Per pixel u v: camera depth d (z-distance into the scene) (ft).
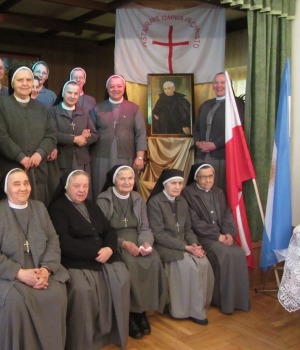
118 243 9.07
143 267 8.90
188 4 12.89
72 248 8.18
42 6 14.56
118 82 10.89
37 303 7.04
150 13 12.87
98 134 10.88
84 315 7.72
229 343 8.51
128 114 11.03
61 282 7.59
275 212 10.42
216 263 10.02
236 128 11.29
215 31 12.90
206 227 10.37
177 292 9.49
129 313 8.64
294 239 8.56
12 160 8.67
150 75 12.94
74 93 10.10
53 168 9.90
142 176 13.01
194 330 9.05
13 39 18.26
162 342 8.51
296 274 8.39
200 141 12.10
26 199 7.77
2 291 6.97
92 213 8.82
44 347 6.98
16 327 6.75
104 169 10.82
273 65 12.32
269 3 11.85
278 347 8.39
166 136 13.03
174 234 9.95
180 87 13.03
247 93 12.00
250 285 11.47
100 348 8.25
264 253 10.64
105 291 8.13
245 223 11.23
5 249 7.45
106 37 19.42
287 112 10.64
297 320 9.59
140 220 9.68
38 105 9.26
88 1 12.55
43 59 19.13
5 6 14.23
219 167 11.80
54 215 8.43
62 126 10.11
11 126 8.74
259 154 12.14
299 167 12.76
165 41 13.09
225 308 9.88
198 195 10.67
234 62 15.87
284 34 12.46
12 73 9.06
